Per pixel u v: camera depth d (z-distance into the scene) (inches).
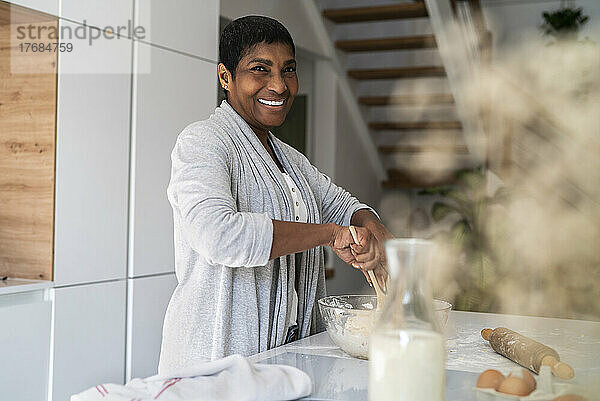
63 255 95.8
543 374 42.1
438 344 35.6
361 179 228.8
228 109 63.0
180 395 38.1
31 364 90.7
